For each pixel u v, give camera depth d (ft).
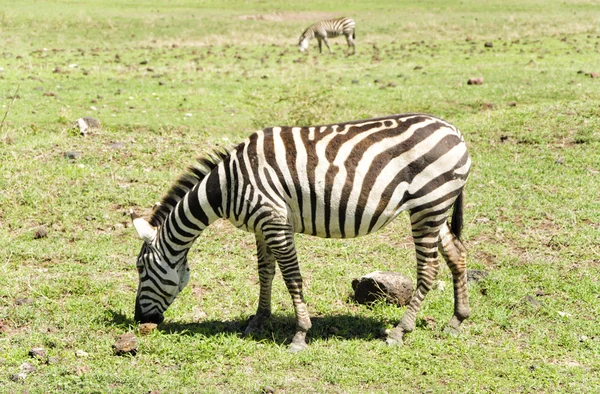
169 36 100.22
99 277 29.12
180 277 24.31
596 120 47.44
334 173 22.63
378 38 104.88
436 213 23.30
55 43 91.15
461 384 21.44
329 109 53.31
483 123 49.49
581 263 30.32
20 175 38.86
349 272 30.12
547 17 116.57
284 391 20.94
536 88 61.05
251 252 32.35
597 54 81.87
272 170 22.80
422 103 57.88
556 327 25.26
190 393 20.61
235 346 23.29
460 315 24.84
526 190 38.29
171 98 59.06
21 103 54.54
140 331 23.94
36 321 24.86
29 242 32.17
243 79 68.44
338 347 23.70
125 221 34.83
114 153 42.93
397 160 22.86
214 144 45.27
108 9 120.26
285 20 120.78
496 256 31.24
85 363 22.12
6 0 120.26
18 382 20.93
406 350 23.61
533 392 21.11
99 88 62.23
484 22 112.78
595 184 38.65
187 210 23.43
